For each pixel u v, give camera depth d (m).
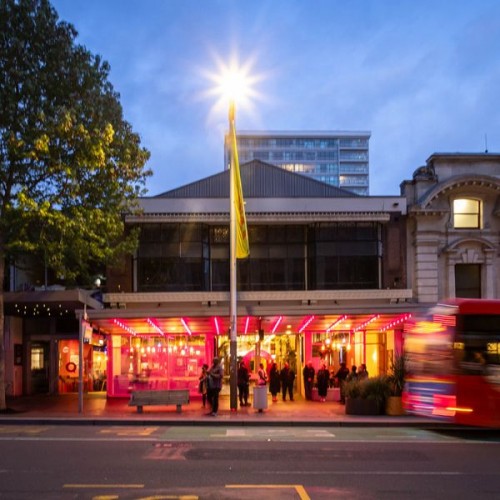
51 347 28.70
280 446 13.29
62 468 10.55
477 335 15.41
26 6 20.05
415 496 8.73
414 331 17.39
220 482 9.50
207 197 27.83
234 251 20.86
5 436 14.77
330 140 150.25
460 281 28.39
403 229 28.38
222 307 25.06
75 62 20.88
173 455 11.98
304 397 25.20
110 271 27.61
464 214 28.58
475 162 28.77
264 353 28.47
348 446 13.42
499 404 15.04
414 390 17.03
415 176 28.67
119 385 25.53
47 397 26.61
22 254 25.38
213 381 18.95
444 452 12.72
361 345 26.94
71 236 19.67
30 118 19.80
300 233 28.69
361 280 28.06
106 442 13.75
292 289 28.44
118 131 22.19
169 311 22.47
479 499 8.59
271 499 8.45
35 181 20.33
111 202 21.41
